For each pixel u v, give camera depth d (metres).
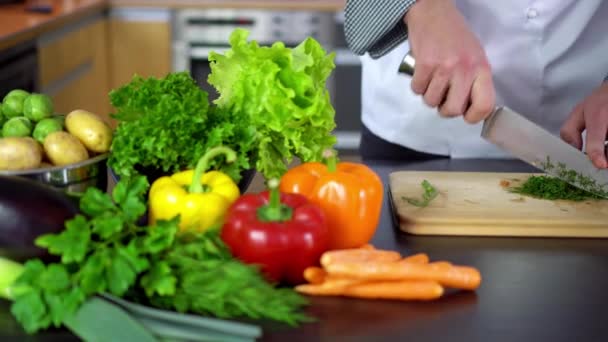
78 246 0.88
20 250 0.92
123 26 3.61
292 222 0.99
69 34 3.08
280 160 1.25
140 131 1.11
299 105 1.23
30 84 2.65
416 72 1.30
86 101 3.36
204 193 1.05
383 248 1.17
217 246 0.96
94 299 0.87
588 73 1.79
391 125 1.90
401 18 1.38
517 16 1.74
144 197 1.15
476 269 1.07
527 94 1.82
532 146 1.33
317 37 3.60
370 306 0.97
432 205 1.28
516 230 1.21
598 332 0.93
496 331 0.92
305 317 0.91
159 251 0.92
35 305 0.86
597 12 1.74
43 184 0.98
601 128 1.35
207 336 0.85
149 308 0.87
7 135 1.14
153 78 1.18
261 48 1.23
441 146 1.88
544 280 1.06
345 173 1.08
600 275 1.08
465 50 1.27
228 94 1.24
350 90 3.64
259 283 0.90
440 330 0.92
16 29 2.50
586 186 1.33
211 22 3.60
